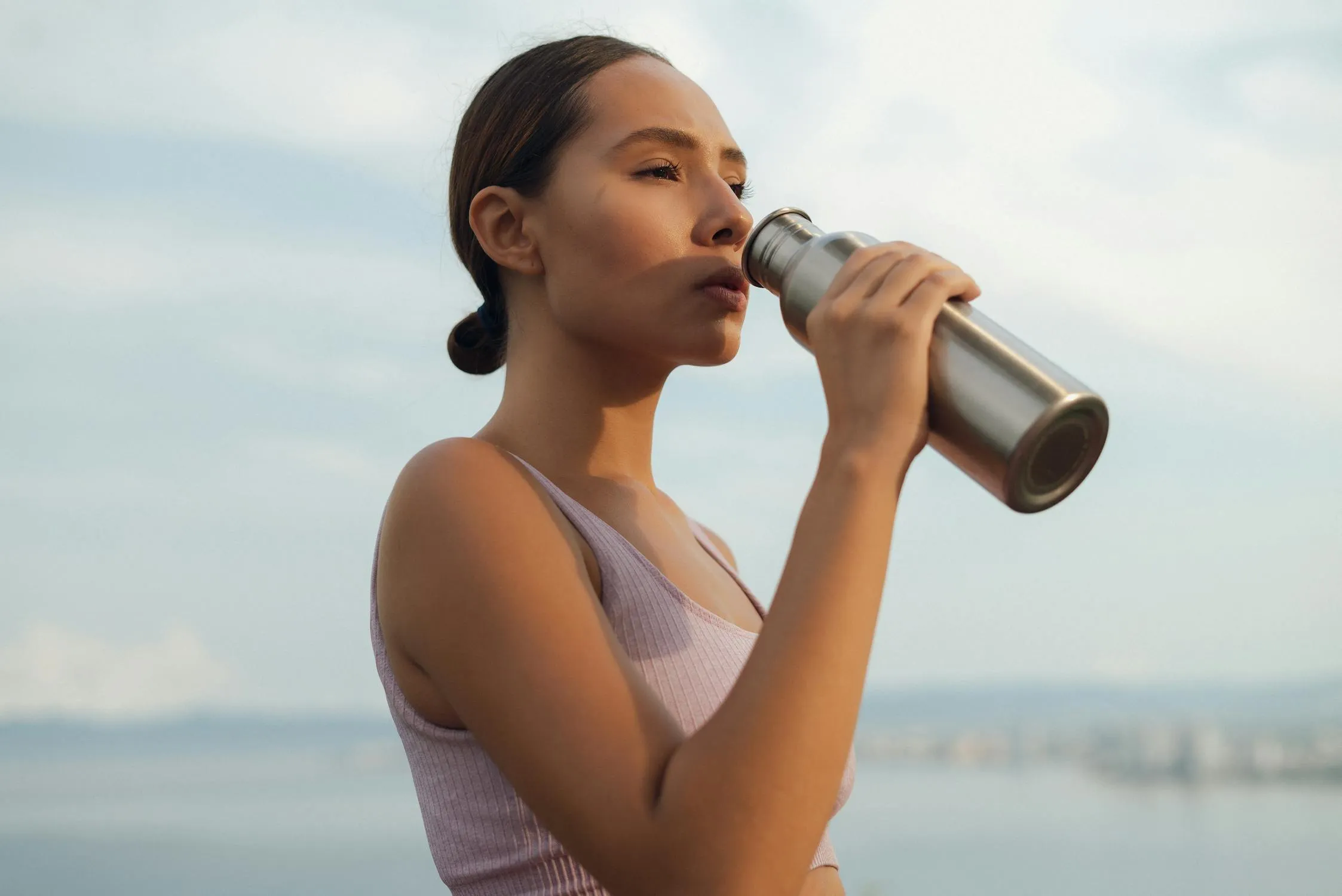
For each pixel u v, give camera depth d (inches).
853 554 30.1
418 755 39.6
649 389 44.1
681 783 29.2
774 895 28.4
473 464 36.3
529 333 43.6
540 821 32.9
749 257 38.0
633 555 39.3
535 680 32.2
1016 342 31.1
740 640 40.2
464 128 46.3
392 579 36.0
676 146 41.1
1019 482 29.9
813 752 28.7
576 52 43.4
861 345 32.1
